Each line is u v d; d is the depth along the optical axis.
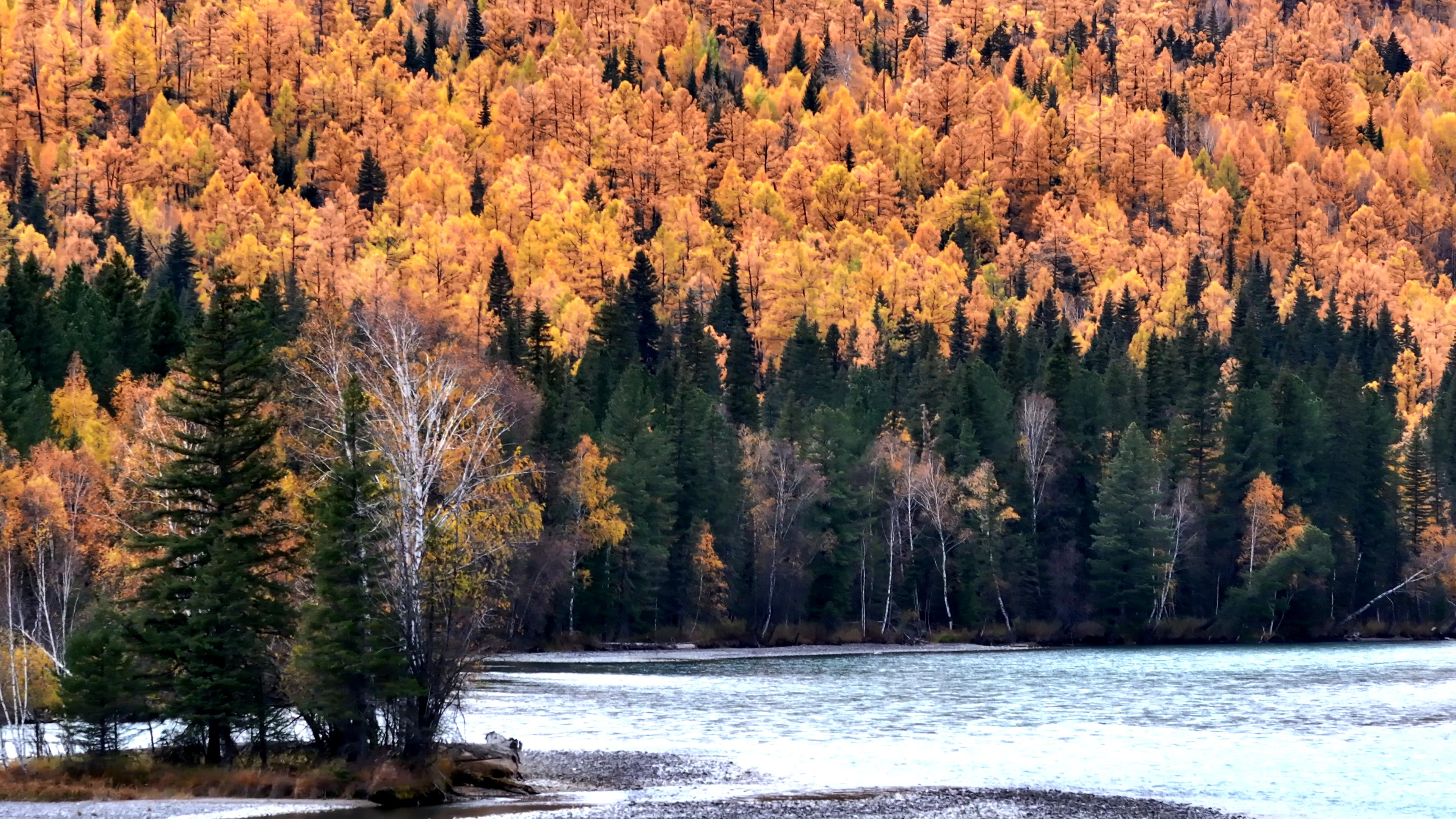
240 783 123.00
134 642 131.38
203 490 135.00
